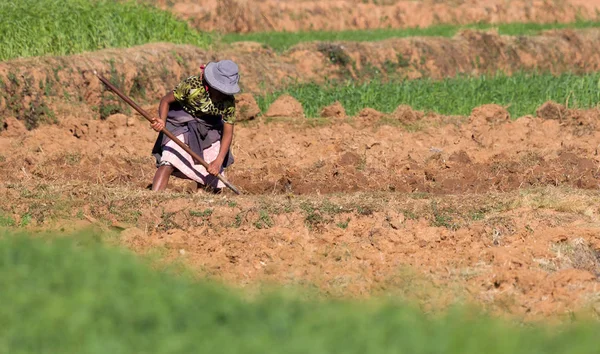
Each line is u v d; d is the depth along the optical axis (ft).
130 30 245.04
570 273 105.09
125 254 95.55
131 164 158.61
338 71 280.31
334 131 184.75
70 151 163.63
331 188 144.46
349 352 71.61
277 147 170.09
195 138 125.70
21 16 219.61
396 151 167.32
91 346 71.92
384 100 215.92
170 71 234.79
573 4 479.82
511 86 235.61
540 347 75.77
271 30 404.36
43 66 202.90
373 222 120.88
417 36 327.67
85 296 80.02
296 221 120.57
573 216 125.39
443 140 178.70
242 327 76.74
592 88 227.61
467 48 316.60
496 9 463.83
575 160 157.99
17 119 192.34
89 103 209.77
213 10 386.73
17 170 150.82
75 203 121.19
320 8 424.87
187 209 120.78
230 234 117.91
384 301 93.86
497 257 109.81
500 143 176.86
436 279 103.45
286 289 97.45
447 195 131.85
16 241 95.14
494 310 96.89
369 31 378.12
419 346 73.15
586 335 78.79
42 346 72.79
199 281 96.53
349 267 107.65
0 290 82.48
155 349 72.18
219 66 121.90
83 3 238.27
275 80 259.80
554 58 334.85
